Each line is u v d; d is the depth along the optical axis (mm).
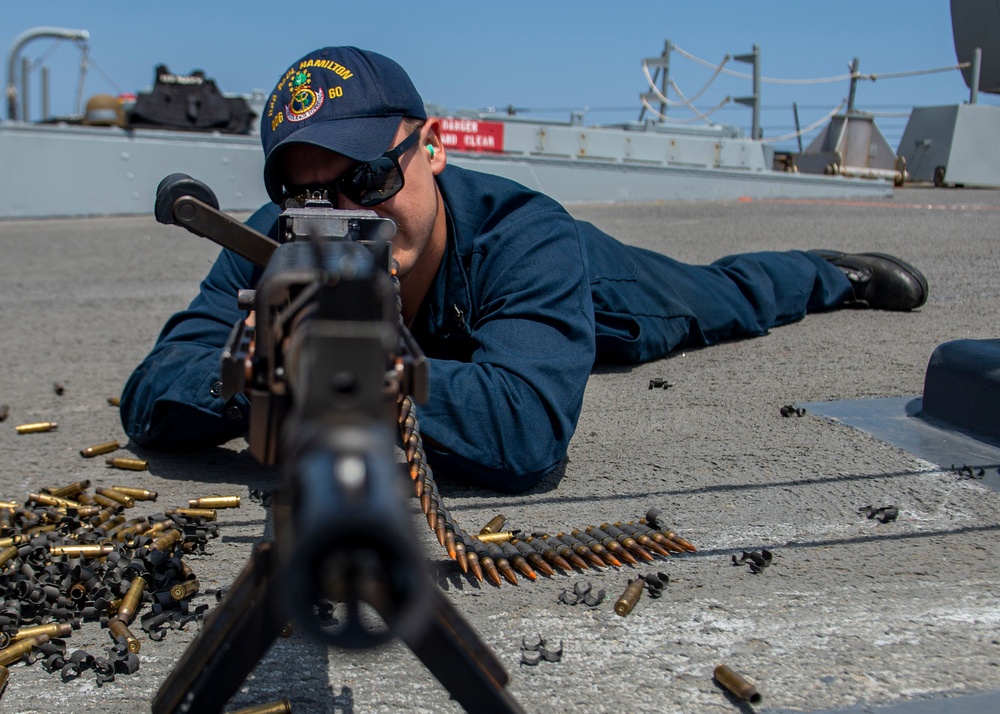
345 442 801
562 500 2707
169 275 8383
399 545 704
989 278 6977
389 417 964
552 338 2742
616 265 4188
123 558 2217
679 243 9367
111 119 15695
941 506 2605
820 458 3029
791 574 2203
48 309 6695
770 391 3924
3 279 8219
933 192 18062
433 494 1803
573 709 1675
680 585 2164
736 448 3158
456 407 2566
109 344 5418
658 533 2387
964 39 19641
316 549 709
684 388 4020
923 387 3691
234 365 1088
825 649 1864
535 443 2625
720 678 1734
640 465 3010
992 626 1946
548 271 2838
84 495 2832
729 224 11344
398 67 2637
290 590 712
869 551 2326
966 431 3258
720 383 4098
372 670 1811
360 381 857
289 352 991
